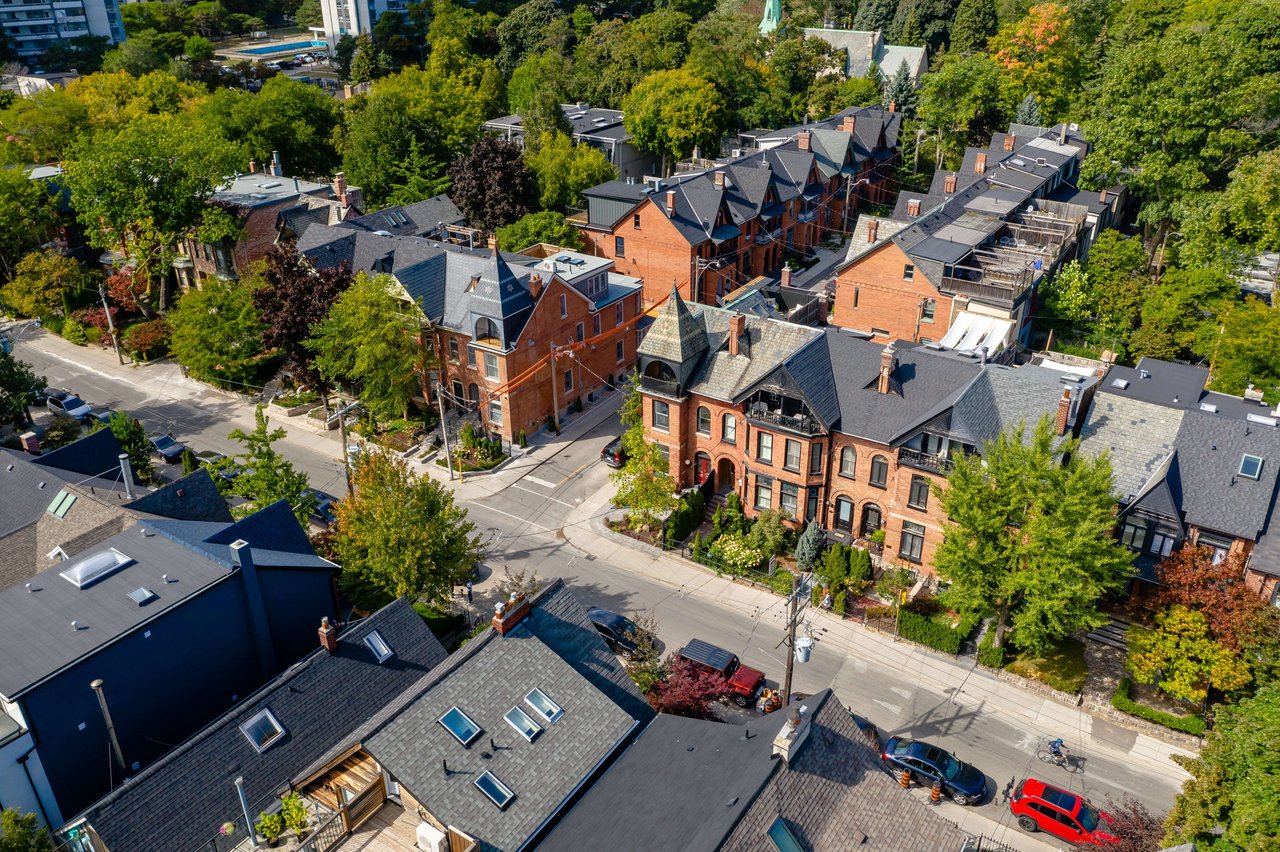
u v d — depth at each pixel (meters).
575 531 56.44
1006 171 87.31
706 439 57.12
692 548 53.72
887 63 142.75
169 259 81.94
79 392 74.88
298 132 106.81
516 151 89.88
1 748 31.02
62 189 94.38
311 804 30.27
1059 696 42.94
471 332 63.50
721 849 24.47
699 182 85.81
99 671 33.31
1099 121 82.94
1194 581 40.34
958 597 42.62
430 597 45.22
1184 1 121.19
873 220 72.50
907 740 39.41
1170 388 51.53
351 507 44.44
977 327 64.62
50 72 164.50
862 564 49.16
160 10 181.75
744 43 121.62
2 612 35.09
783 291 77.06
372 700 35.44
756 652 46.09
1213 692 42.50
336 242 71.69
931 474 47.97
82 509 44.22
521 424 66.00
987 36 138.75
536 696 31.34
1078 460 40.78
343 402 72.00
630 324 75.75
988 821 36.84
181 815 29.84
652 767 30.03
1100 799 37.62
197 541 40.25
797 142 100.56
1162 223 84.00
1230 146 77.75
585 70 131.25
